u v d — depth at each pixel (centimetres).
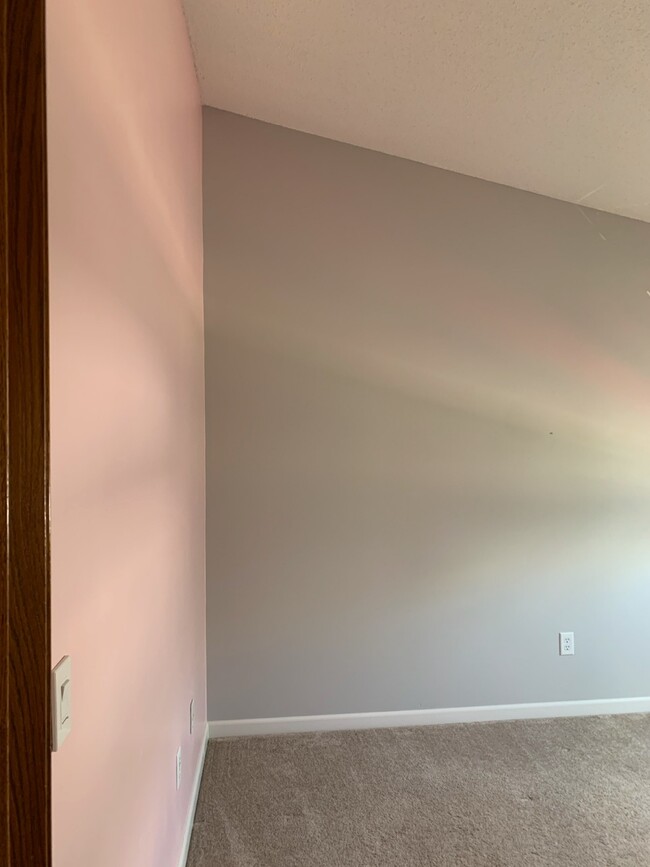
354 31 180
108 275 94
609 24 161
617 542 266
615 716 262
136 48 117
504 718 259
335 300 250
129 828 105
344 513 250
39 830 63
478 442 259
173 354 162
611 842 179
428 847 176
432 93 205
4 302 62
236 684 244
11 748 63
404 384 254
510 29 168
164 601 145
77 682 77
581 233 263
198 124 226
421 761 223
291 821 188
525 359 261
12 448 62
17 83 63
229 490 244
